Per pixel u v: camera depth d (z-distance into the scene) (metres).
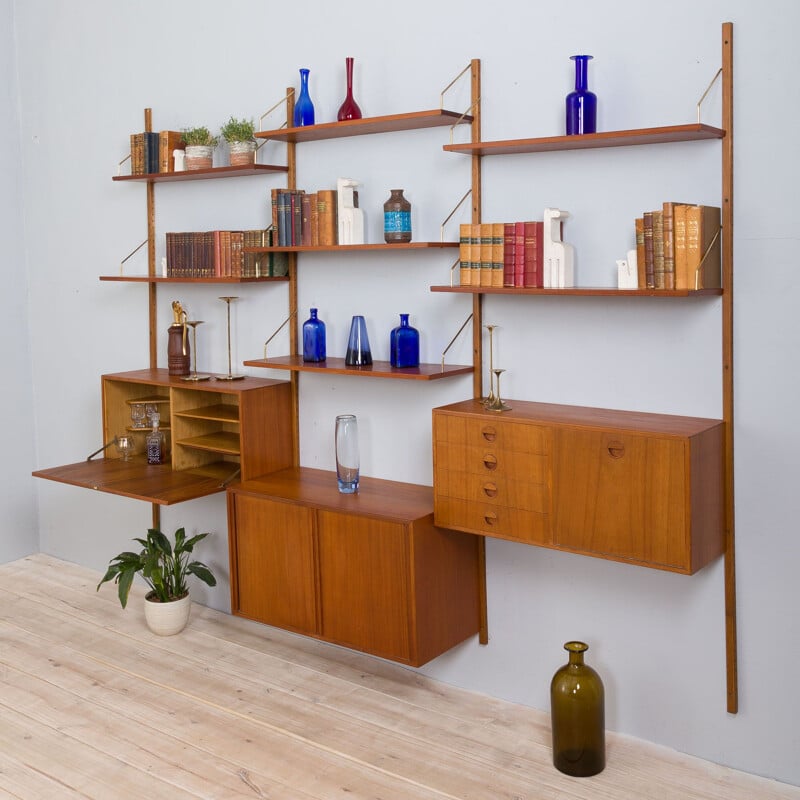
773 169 2.66
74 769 2.96
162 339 4.37
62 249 4.74
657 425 2.73
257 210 3.91
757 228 2.70
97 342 4.66
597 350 3.05
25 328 4.97
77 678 3.58
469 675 3.48
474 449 3.00
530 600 3.29
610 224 2.98
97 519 4.79
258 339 3.99
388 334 3.57
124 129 4.37
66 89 4.58
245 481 3.67
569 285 2.95
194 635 3.97
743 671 2.86
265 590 3.53
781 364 2.70
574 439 2.77
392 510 3.19
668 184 2.85
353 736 3.14
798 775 2.81
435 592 3.18
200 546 4.30
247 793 2.82
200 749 3.07
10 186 4.84
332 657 3.76
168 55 4.14
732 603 2.84
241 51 3.88
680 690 2.99
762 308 2.71
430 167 3.37
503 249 2.98
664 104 2.83
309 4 3.64
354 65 3.54
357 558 3.22
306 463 3.89
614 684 3.13
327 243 3.46
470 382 3.35
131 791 2.84
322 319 3.76
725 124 2.70
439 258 3.38
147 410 4.14
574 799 2.76
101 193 4.51
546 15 3.03
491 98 3.20
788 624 2.77
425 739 3.12
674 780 2.85
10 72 4.79
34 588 4.57
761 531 2.78
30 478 5.06
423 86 3.36
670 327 2.89
